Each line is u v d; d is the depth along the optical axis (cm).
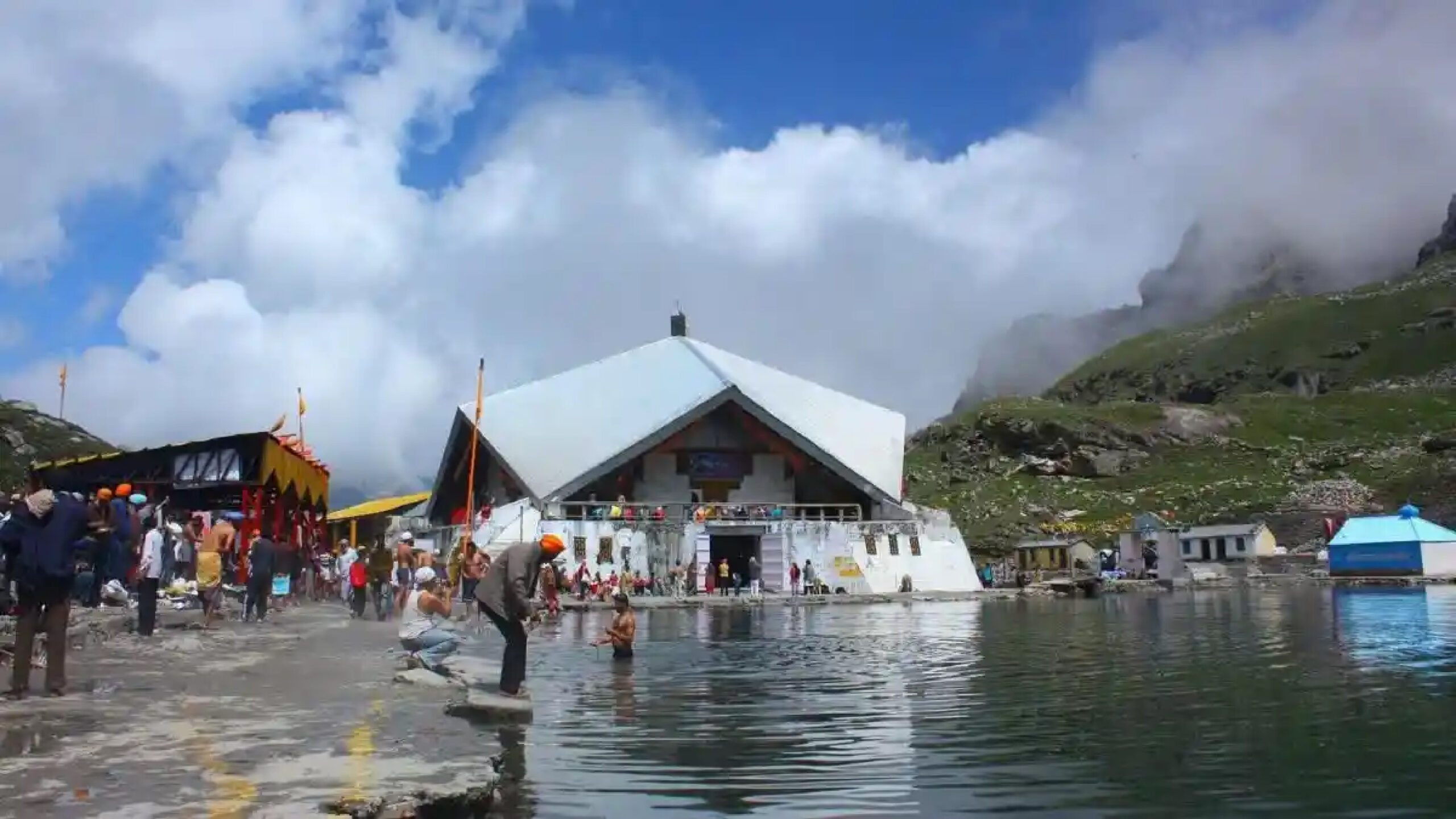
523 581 1152
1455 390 15488
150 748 799
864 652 1908
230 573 2778
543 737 1005
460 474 6675
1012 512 10781
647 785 809
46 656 1327
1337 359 19900
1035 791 794
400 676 1230
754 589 4728
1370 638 2002
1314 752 923
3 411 5738
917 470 13725
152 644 1620
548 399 6281
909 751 938
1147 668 1561
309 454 3869
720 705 1209
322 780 699
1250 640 2002
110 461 3192
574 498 5503
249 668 1348
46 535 1036
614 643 1756
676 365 6450
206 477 3222
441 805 671
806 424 6166
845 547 5088
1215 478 11419
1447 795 776
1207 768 866
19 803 627
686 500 5725
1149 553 6425
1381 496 9738
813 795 784
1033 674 1509
